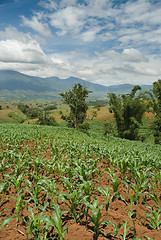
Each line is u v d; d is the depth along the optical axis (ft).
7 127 78.38
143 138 121.80
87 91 117.60
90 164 23.48
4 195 14.20
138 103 122.31
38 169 19.17
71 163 21.59
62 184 17.25
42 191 15.35
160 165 27.22
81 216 12.07
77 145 41.63
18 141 39.24
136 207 13.93
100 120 195.93
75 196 11.66
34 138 50.19
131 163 23.53
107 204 12.33
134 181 19.45
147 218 12.57
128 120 126.62
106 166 25.30
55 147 30.86
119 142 91.45
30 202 13.37
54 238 9.48
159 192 17.39
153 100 124.16
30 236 9.81
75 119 123.34
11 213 11.69
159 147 86.28
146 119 168.66
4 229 10.19
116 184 14.70
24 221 9.88
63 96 118.11
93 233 10.25
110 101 132.98
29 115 410.52
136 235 10.46
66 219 11.62
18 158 21.42
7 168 20.85
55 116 315.58
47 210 12.48
